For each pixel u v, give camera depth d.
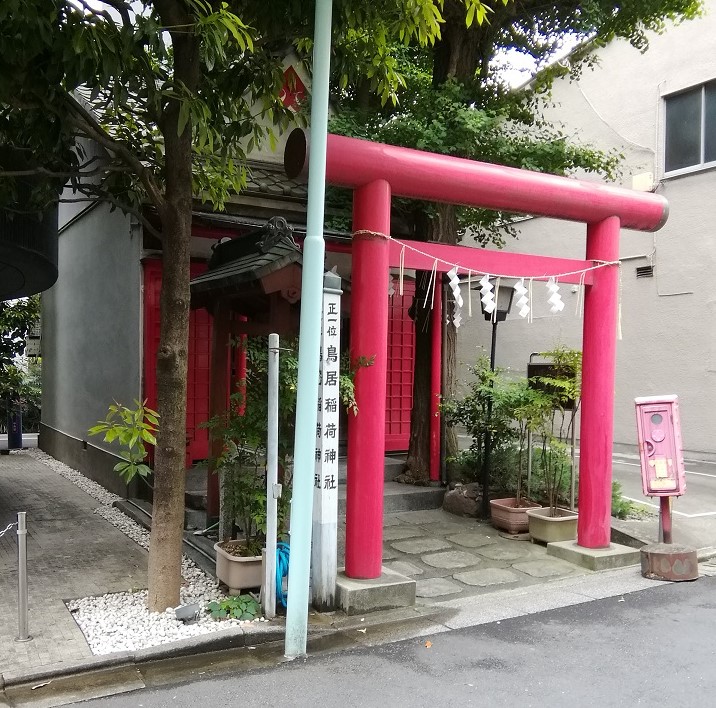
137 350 8.41
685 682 3.86
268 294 5.41
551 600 5.37
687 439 12.25
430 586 5.74
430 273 9.04
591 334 6.40
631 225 6.54
